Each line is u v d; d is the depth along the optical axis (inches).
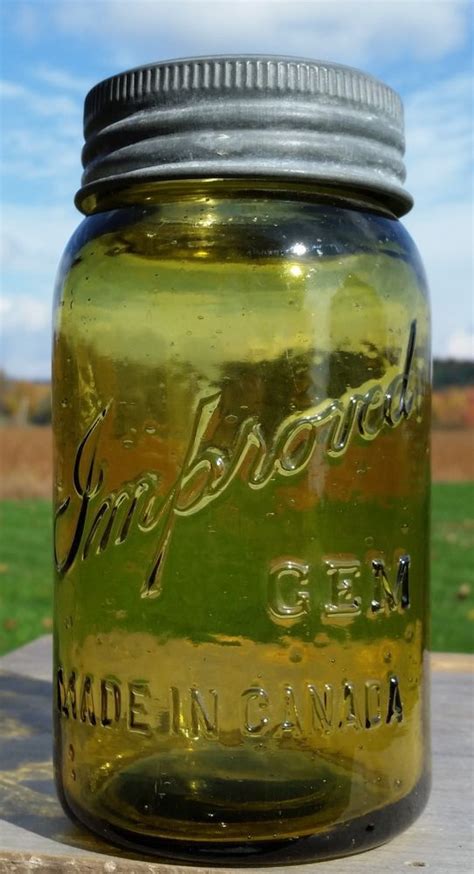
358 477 9.9
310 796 9.4
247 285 9.7
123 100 9.6
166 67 9.3
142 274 9.9
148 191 9.9
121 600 10.1
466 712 14.4
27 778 11.8
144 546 10.0
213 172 9.1
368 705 9.9
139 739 9.9
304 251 9.7
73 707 10.4
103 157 9.8
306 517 9.8
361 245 9.9
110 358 10.1
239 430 9.8
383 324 10.0
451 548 60.6
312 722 9.8
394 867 9.4
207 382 9.8
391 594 10.1
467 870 9.3
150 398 10.0
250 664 9.8
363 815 9.6
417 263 10.6
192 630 9.9
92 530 10.3
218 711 9.8
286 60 9.2
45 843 9.9
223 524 9.8
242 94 9.1
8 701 15.0
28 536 69.9
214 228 9.7
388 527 10.1
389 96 10.0
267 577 9.8
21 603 49.7
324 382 9.8
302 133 9.2
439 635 41.1
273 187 9.7
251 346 9.7
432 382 11.3
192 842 9.3
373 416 10.0
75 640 10.4
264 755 9.7
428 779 10.6
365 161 9.6
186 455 9.9
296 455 9.8
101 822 9.7
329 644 9.8
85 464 10.3
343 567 9.9
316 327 9.7
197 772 9.7
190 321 9.8
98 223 10.4
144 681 9.9
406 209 10.6
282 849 9.3
